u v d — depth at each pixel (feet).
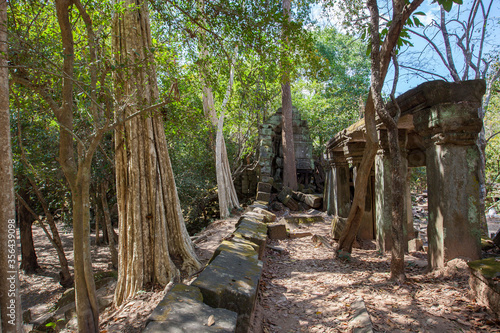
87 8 16.08
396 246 16.10
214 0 21.36
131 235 21.06
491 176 52.80
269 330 12.03
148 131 22.30
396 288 14.92
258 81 55.01
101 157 36.94
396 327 11.19
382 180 24.67
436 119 16.14
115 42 21.62
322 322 12.37
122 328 16.02
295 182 58.29
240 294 9.69
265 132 61.31
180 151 54.49
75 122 27.02
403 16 15.58
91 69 15.31
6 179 10.18
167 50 20.84
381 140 23.81
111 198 50.08
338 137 34.40
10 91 16.11
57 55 16.60
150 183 22.00
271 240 28.71
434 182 17.10
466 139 15.99
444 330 10.75
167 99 17.19
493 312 11.32
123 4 21.74
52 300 33.83
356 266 20.30
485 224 26.40
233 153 69.10
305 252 24.76
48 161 33.45
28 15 17.02
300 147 66.39
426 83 16.40
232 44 23.34
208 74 22.76
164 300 8.50
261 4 21.47
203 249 27.89
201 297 9.14
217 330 7.20
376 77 16.08
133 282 20.54
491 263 12.60
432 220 17.35
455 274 15.06
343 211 38.81
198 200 54.34
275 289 16.67
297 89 83.76
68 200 40.93
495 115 53.52
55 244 37.09
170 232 23.44
